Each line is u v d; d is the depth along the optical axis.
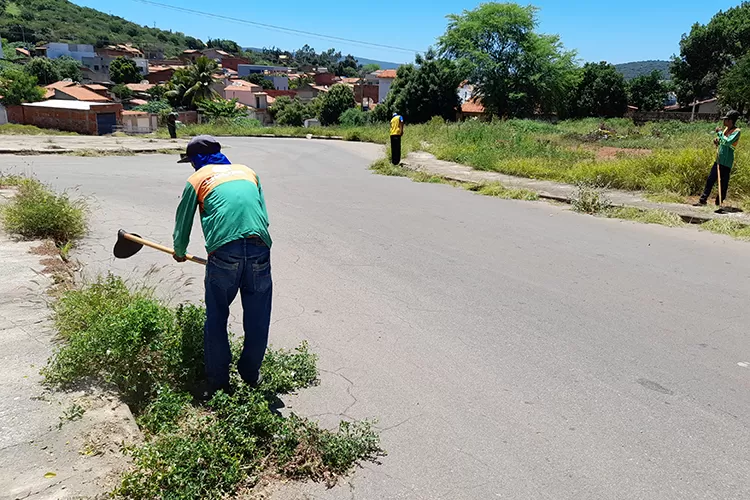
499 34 52.34
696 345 4.88
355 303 5.76
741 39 56.31
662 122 41.03
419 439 3.51
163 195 11.07
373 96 105.69
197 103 54.94
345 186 13.33
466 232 8.81
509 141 20.44
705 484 3.13
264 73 125.62
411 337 4.98
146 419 3.41
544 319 5.42
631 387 4.17
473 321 5.35
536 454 3.38
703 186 11.50
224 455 3.01
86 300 4.49
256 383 3.92
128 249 4.21
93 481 2.82
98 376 3.77
